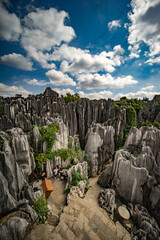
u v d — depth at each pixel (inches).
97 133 1141.7
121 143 1624.0
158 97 2687.0
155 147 986.7
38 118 1856.5
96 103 2148.1
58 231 418.0
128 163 749.3
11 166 409.1
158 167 775.7
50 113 2349.9
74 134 2043.6
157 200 665.6
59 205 625.3
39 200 474.3
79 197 669.3
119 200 778.8
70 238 405.7
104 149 1228.5
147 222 575.2
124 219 632.4
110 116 2022.6
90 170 1133.7
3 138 641.6
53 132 866.1
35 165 745.0
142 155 815.1
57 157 845.8
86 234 447.8
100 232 491.2
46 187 613.9
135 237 529.7
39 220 439.2
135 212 651.5
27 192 444.8
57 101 2559.1
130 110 1729.8
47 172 785.6
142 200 711.1
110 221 608.4
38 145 831.1
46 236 356.2
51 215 506.0
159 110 2064.5
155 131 1013.2
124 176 767.1
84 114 2096.5
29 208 389.1
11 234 313.6
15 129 784.3
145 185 706.2
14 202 375.6
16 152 643.5
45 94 2866.6
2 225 308.2
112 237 496.4
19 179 431.5
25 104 2185.0
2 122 1587.1
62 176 812.0
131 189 739.4
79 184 761.6
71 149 1095.0
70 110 2052.2
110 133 1280.8
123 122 1649.9
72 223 477.1
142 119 2194.9
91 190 877.8
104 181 935.7
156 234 539.8
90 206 643.5
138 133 1093.1
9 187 390.3
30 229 363.3
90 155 1143.6
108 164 1323.8
